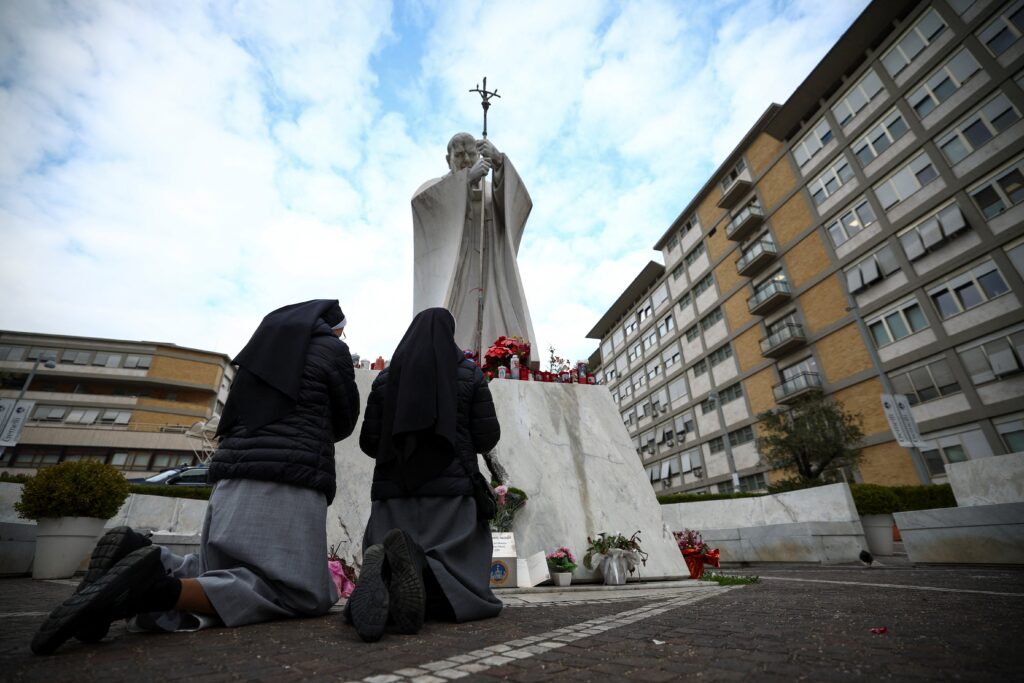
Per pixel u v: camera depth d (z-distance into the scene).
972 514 6.65
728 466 28.97
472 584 2.42
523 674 1.43
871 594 3.54
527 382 6.70
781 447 18.42
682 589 4.62
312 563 2.35
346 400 2.69
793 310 25.41
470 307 9.91
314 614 2.38
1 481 7.03
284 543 2.28
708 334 31.80
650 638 1.97
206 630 2.02
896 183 20.89
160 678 1.35
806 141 25.36
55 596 3.81
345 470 5.67
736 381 28.92
